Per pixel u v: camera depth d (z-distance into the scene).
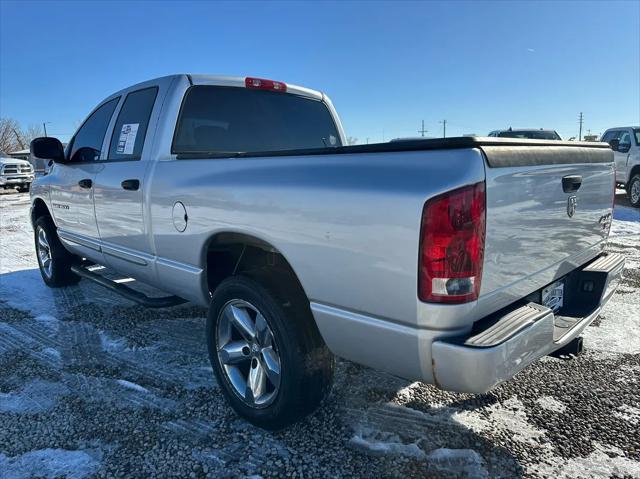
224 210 2.66
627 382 3.12
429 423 2.70
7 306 4.83
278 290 2.46
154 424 2.74
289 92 4.13
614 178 3.17
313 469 2.35
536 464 2.36
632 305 4.62
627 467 2.33
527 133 15.40
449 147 1.89
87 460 2.44
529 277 2.28
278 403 2.49
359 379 3.19
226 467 2.37
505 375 1.93
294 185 2.30
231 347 2.78
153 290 5.27
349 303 2.14
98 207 3.95
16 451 2.52
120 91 4.05
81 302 4.91
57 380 3.27
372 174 2.04
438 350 1.88
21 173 20.77
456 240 1.83
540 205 2.27
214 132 3.62
